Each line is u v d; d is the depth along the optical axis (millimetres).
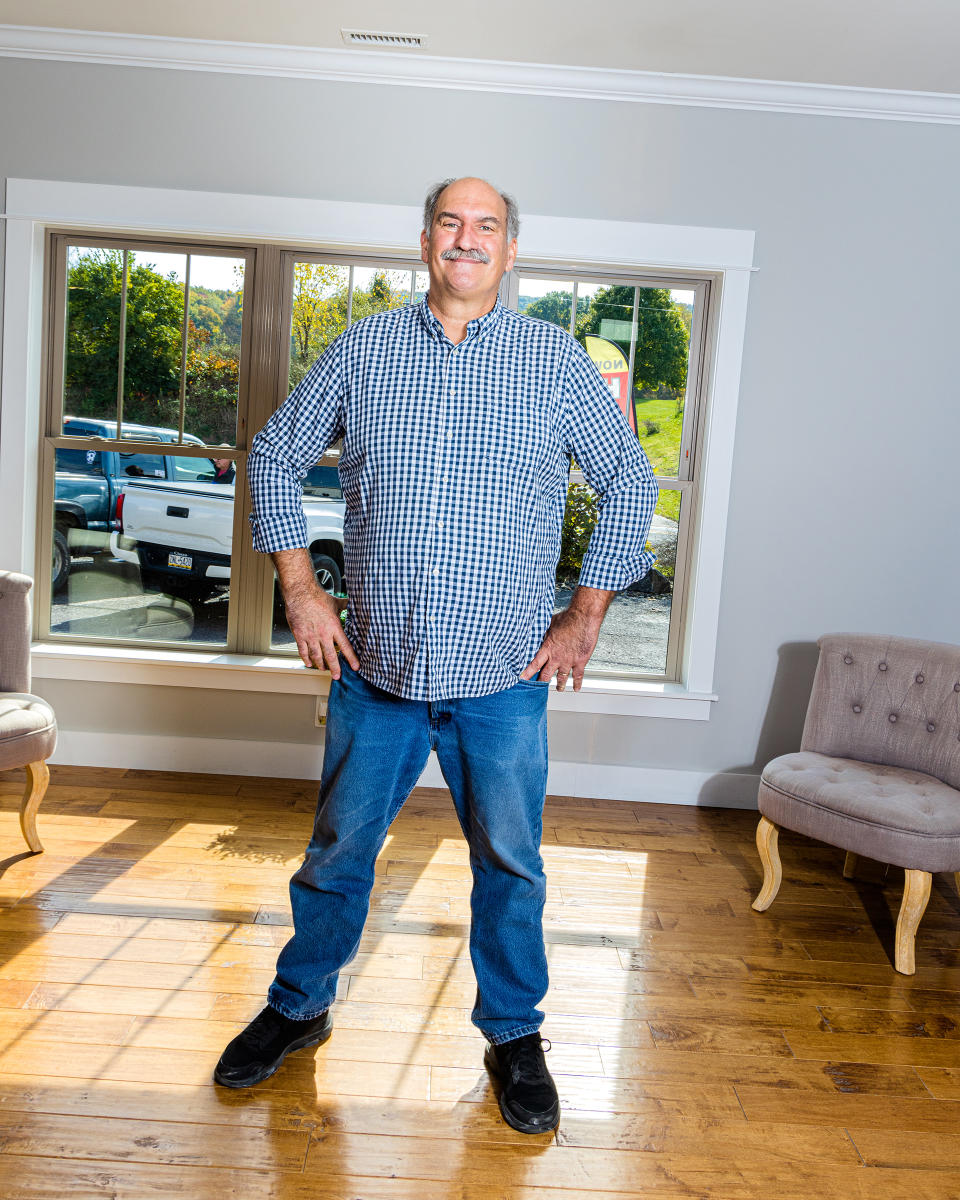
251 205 3375
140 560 3670
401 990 2236
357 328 1703
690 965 2467
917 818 2475
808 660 3625
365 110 3359
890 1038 2201
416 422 1615
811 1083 2010
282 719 3611
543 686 1785
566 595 3734
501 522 1625
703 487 3525
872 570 3586
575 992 2295
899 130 3400
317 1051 1989
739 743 3676
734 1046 2123
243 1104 1809
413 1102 1854
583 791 3688
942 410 3516
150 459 3621
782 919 2777
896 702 2961
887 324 3479
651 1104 1907
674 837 3348
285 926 2488
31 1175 1597
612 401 1737
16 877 2654
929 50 2967
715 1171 1733
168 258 3527
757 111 3383
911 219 3438
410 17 2967
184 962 2285
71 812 3146
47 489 3611
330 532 3662
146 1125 1734
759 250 3439
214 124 3363
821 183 3418
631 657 3766
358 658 1740
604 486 1766
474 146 3377
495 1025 1883
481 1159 1717
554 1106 1814
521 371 1648
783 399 3504
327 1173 1654
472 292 1606
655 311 3576
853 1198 1688
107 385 3592
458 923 2574
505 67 3275
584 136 3379
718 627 3611
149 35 3234
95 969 2227
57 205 3373
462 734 1720
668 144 3389
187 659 3547
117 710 3602
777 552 3576
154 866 2787
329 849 1792
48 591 3666
